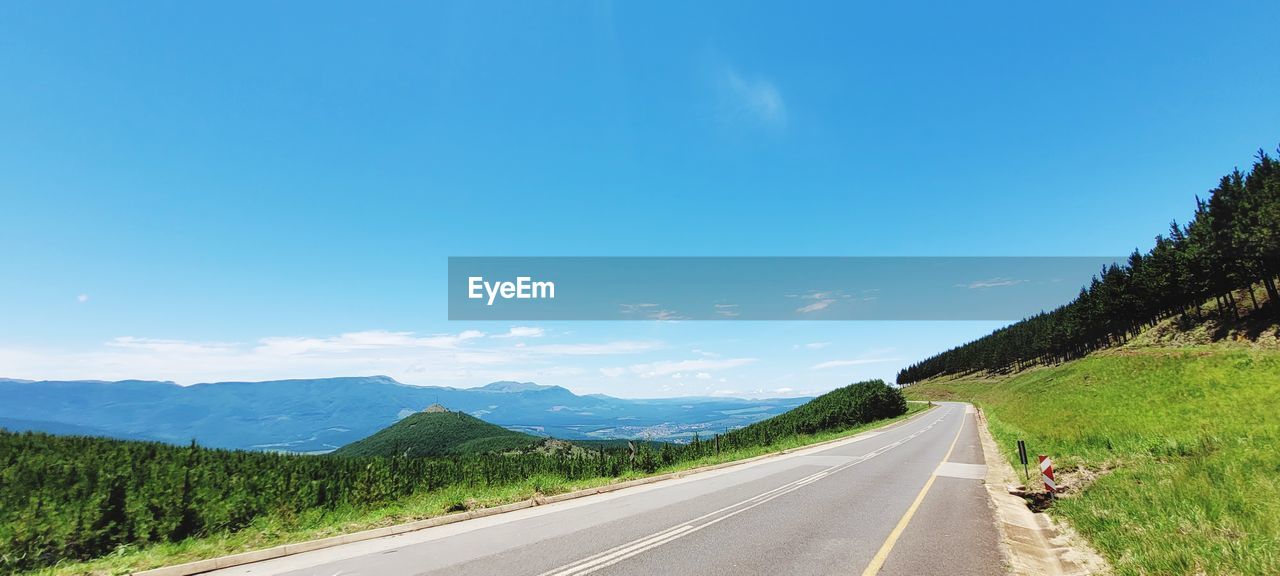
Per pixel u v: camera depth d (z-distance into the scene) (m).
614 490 16.73
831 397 91.62
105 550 10.05
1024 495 13.66
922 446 30.66
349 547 9.14
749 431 52.09
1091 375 50.81
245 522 12.00
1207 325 57.84
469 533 10.04
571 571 7.34
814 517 11.24
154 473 16.92
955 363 169.62
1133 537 7.85
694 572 7.30
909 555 8.20
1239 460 10.98
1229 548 6.53
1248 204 50.09
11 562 8.93
